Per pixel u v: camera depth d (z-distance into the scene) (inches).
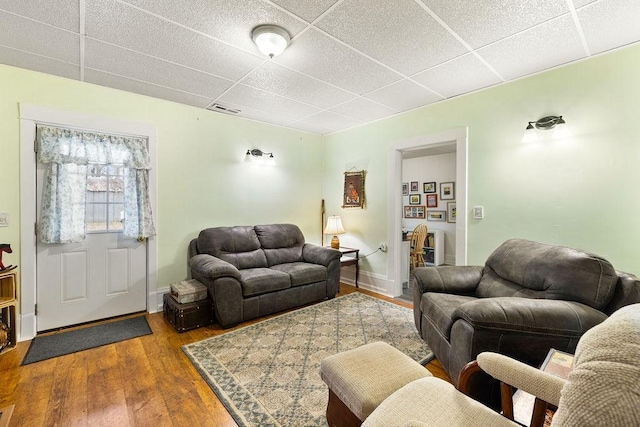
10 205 97.5
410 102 132.6
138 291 124.9
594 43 84.5
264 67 99.6
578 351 28.9
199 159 140.2
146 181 123.3
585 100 93.1
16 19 73.0
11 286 92.0
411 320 117.7
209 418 62.9
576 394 23.9
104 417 62.7
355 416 49.7
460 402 43.1
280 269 135.5
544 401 38.0
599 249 91.1
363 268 168.9
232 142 151.5
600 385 23.0
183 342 97.9
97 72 102.4
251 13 71.6
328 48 87.5
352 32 79.4
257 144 161.0
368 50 88.7
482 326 60.7
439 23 75.5
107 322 114.3
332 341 99.2
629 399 21.5
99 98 113.3
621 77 86.8
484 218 116.8
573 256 71.0
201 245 133.9
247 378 77.5
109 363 84.3
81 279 112.0
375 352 58.4
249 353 90.7
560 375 47.6
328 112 146.8
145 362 85.0
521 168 107.0
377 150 159.8
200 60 94.6
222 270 109.5
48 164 103.3
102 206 116.2
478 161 118.6
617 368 23.3
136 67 99.0
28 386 72.9
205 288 114.0
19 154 98.4
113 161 115.5
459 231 123.8
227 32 79.5
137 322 114.7
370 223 164.9
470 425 38.8
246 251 143.9
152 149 125.9
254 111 145.3
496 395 61.1
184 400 68.6
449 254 236.2
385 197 156.3
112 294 118.9
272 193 167.9
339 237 181.6
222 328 109.7
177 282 129.3
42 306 104.3
